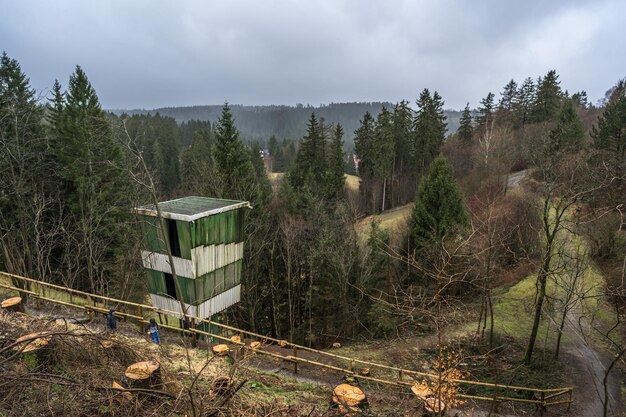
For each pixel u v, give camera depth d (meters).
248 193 25.91
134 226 21.30
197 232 15.02
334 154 46.56
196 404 7.15
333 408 9.65
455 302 21.52
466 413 12.52
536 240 25.20
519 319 20.41
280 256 27.92
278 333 25.81
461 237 21.09
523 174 43.88
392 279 25.53
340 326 24.55
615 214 21.66
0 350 6.76
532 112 56.16
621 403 13.91
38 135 24.95
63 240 23.55
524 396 14.34
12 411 5.94
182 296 15.30
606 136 31.73
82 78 29.42
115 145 26.08
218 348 12.69
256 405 8.55
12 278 17.89
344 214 27.38
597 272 22.09
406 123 56.06
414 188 53.94
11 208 23.33
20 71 28.80
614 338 17.83
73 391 6.72
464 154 53.22
